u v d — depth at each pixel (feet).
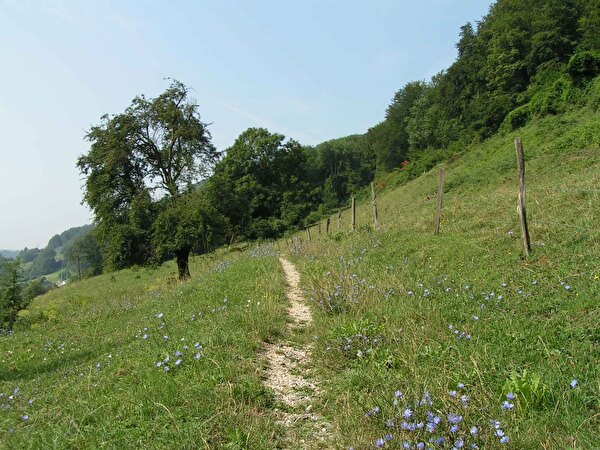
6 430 17.04
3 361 41.39
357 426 14.34
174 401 16.25
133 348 28.73
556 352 17.16
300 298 37.37
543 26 185.16
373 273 36.70
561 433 12.54
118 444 13.79
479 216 48.32
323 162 360.07
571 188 46.37
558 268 27.53
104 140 103.55
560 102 144.36
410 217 66.90
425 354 19.06
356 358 20.57
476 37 247.09
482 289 27.81
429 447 12.29
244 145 238.27
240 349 21.84
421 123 284.41
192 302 43.04
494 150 148.97
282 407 16.89
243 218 144.77
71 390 22.12
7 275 96.07
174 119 107.76
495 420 12.87
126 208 106.52
